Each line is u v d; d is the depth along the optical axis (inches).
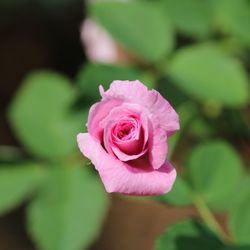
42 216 26.5
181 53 28.0
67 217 26.5
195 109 28.7
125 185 16.7
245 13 29.6
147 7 28.8
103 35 33.8
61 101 28.3
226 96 27.0
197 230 21.2
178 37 31.5
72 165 27.4
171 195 22.1
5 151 27.9
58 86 28.5
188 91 27.2
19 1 59.4
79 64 60.2
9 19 60.1
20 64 60.2
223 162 23.7
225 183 23.5
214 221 22.8
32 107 28.2
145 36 28.4
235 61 27.5
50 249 26.0
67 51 60.4
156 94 17.3
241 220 22.1
